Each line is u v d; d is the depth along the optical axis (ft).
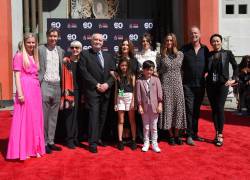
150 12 55.01
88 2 53.11
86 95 20.02
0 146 21.21
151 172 15.85
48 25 38.22
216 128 21.52
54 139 22.20
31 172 15.90
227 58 20.93
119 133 20.52
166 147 20.71
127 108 20.21
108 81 20.29
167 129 20.92
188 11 43.55
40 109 18.67
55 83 19.38
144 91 19.65
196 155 18.84
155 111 19.53
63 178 15.06
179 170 16.17
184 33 44.78
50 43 19.27
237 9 43.75
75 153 19.33
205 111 35.88
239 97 34.76
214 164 17.16
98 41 20.07
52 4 52.80
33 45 18.26
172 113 20.84
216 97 21.30
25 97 18.06
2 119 31.60
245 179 14.97
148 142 20.03
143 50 21.40
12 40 42.91
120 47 20.86
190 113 21.39
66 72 19.77
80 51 20.67
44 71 19.10
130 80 20.33
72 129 20.65
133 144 20.34
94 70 19.93
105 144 21.18
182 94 20.86
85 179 14.93
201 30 42.52
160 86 19.86
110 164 17.10
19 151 17.83
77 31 38.65
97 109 19.97
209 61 21.18
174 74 20.77
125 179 14.92
